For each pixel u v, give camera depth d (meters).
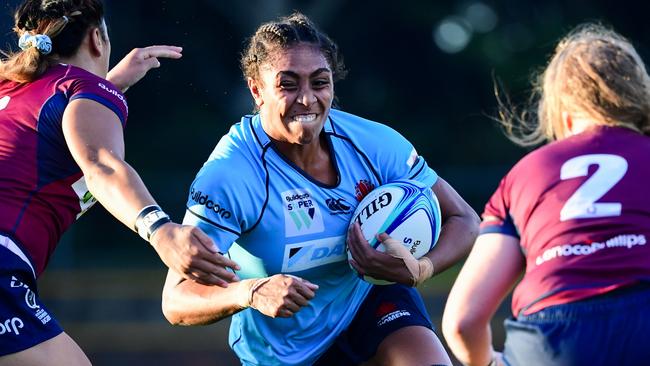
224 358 41.34
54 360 15.41
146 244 76.19
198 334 45.22
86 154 14.53
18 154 15.38
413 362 16.05
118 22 85.56
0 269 15.01
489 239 13.39
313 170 16.47
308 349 17.08
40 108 15.52
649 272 12.54
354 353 17.02
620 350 12.31
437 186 17.50
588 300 12.53
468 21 99.94
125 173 14.16
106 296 55.22
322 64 15.67
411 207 16.23
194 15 88.62
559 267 12.74
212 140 88.38
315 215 16.30
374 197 16.30
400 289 17.47
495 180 68.06
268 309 14.59
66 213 15.82
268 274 16.64
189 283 16.06
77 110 15.08
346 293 17.03
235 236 15.97
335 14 95.50
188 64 88.44
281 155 16.28
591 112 13.36
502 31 99.75
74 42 16.31
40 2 16.17
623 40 13.88
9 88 15.94
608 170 12.98
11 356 15.16
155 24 87.50
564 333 12.51
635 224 12.70
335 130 16.78
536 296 12.79
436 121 97.25
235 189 15.91
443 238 16.95
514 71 97.06
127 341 45.09
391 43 97.88
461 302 12.98
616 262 12.58
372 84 98.00
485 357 13.30
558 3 98.31
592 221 12.76
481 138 95.75
